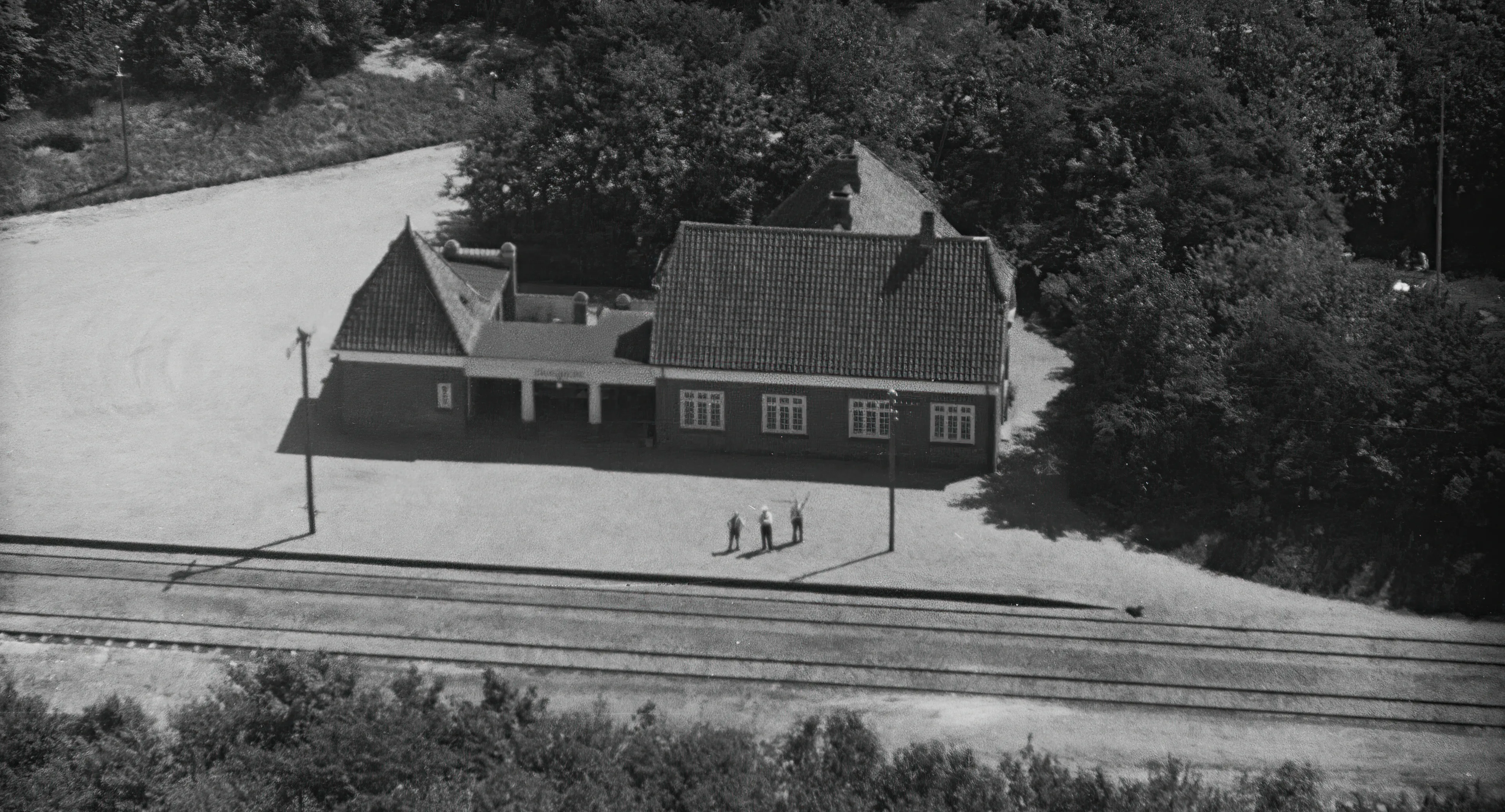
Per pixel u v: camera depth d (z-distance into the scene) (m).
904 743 70.31
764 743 66.12
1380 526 87.44
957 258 92.56
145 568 81.12
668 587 80.38
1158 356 92.00
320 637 76.50
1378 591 84.25
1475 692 74.62
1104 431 89.12
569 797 61.69
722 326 92.19
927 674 74.94
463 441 93.31
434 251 96.44
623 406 96.38
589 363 92.50
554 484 89.12
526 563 81.44
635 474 90.38
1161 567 84.50
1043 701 73.50
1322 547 86.31
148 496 86.75
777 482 90.06
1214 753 70.50
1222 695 74.00
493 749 65.25
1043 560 83.62
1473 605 83.19
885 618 78.44
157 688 73.56
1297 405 90.44
